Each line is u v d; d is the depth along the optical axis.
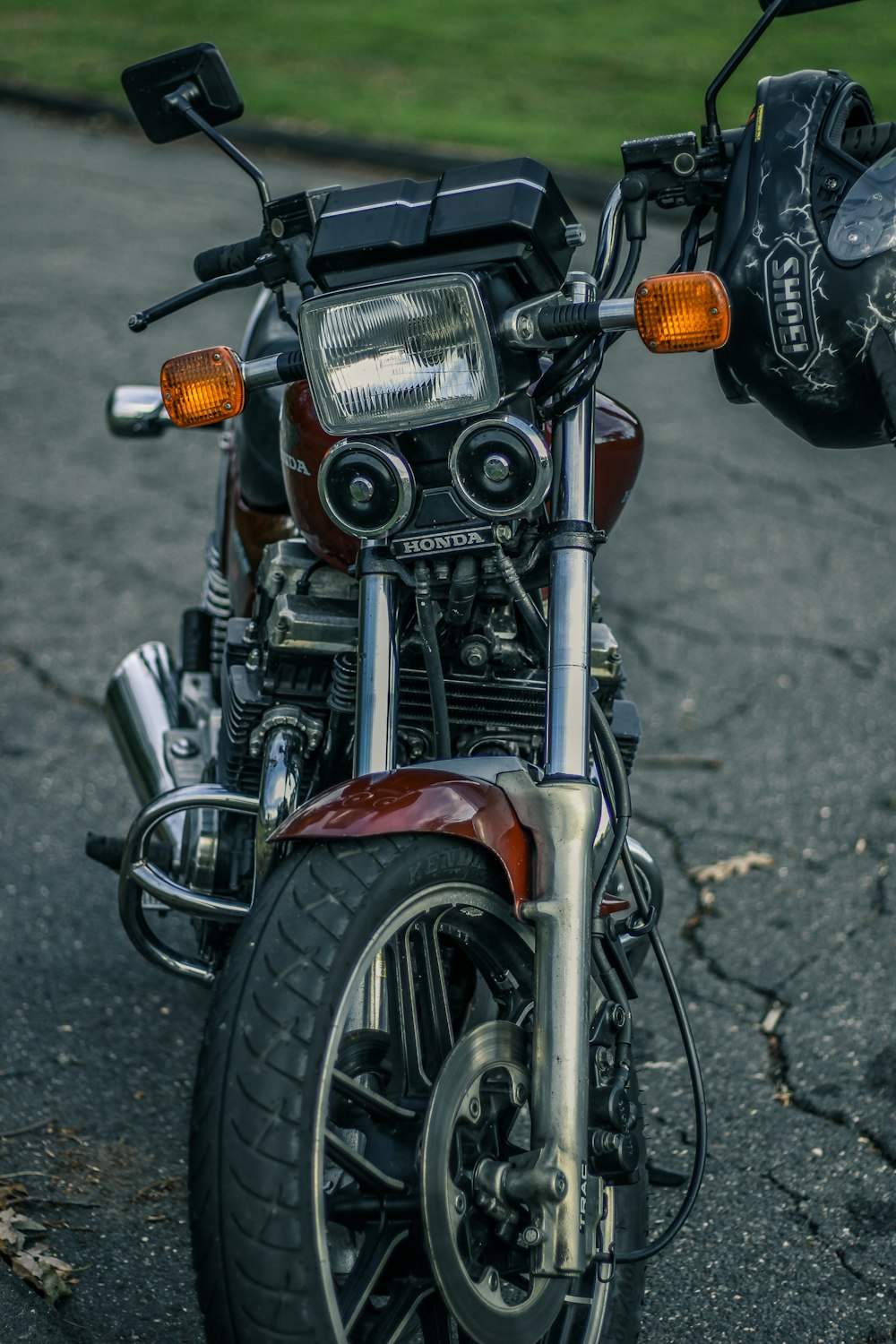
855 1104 3.31
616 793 2.41
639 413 7.48
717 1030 3.58
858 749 4.87
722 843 4.37
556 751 2.18
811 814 4.51
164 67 2.76
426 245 2.20
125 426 3.79
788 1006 3.66
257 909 2.01
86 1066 3.43
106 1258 2.81
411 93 13.30
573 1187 2.06
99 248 9.40
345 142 11.62
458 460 2.19
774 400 2.55
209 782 3.14
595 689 2.44
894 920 3.99
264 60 14.54
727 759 4.81
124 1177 3.07
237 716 2.70
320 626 2.59
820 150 2.48
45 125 12.68
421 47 15.11
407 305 2.16
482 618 2.44
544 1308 2.14
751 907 4.07
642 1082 3.40
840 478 6.93
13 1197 2.95
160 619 5.58
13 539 6.12
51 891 4.11
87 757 4.79
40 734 4.89
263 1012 1.90
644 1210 2.50
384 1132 2.11
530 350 2.23
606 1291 2.38
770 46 14.62
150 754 3.44
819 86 2.53
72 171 11.20
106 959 3.85
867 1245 2.89
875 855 4.30
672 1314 2.72
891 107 12.04
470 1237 2.07
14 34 15.52
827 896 4.11
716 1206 3.02
